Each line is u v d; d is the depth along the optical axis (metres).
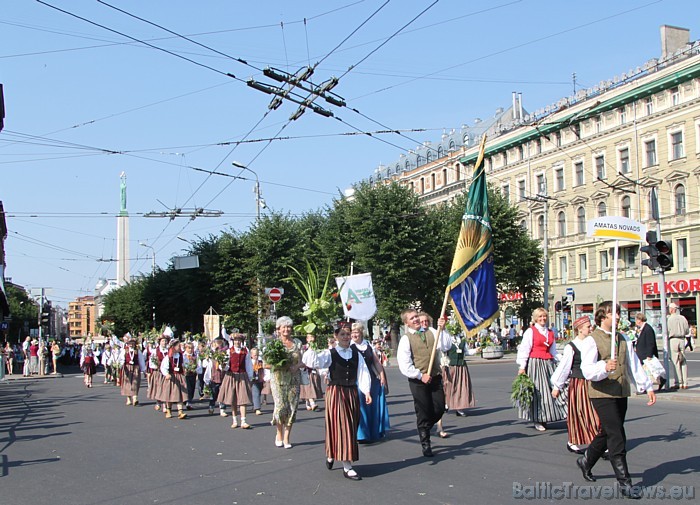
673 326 15.99
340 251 42.03
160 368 14.24
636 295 47.59
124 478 7.99
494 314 10.15
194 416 14.54
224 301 42.88
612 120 48.62
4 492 7.45
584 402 8.34
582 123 51.12
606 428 6.68
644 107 46.22
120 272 90.00
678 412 12.30
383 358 32.09
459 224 42.22
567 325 45.94
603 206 49.53
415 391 8.80
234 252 43.69
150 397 14.72
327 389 7.86
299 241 40.84
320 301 10.81
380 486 7.19
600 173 49.66
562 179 53.12
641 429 10.32
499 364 32.31
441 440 9.98
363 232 39.88
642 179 46.16
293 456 9.12
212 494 7.05
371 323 48.34
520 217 44.59
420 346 8.90
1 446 10.84
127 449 10.12
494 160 60.50
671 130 44.25
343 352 7.90
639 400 14.43
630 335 15.63
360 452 9.25
